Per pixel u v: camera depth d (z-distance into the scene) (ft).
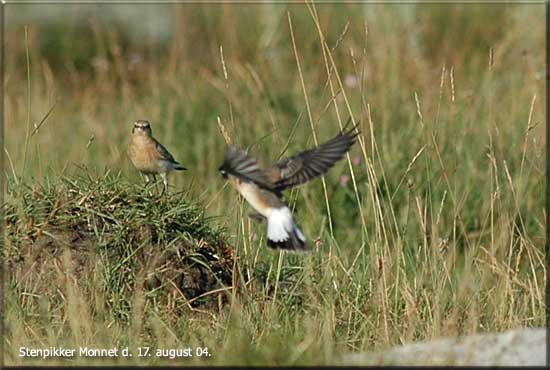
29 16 74.28
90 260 35.58
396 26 63.67
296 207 45.19
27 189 37.32
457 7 68.74
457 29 67.72
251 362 29.22
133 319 33.22
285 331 32.42
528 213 44.52
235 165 26.16
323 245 41.27
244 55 63.82
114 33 67.36
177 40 66.85
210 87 58.34
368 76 57.16
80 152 53.42
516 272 37.76
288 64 62.95
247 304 35.50
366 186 46.03
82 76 68.64
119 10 74.33
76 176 38.14
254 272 37.19
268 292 36.86
